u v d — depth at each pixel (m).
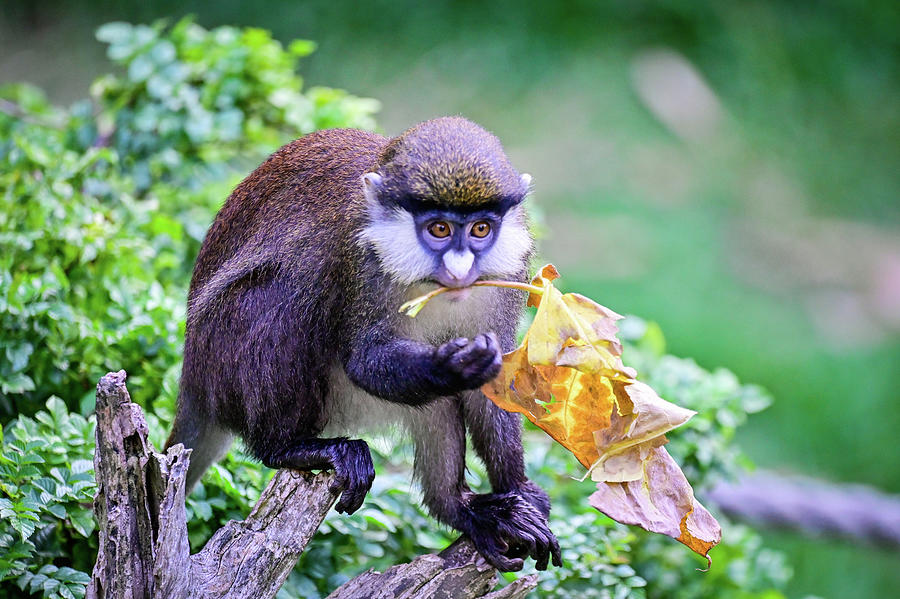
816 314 19.30
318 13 23.70
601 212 20.78
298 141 8.39
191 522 7.43
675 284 19.27
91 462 7.07
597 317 6.14
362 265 7.21
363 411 8.16
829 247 21.11
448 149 6.86
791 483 13.64
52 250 9.10
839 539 12.72
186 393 7.99
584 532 8.33
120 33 11.16
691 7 24.75
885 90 25.11
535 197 20.77
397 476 8.87
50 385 8.34
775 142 23.44
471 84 22.94
